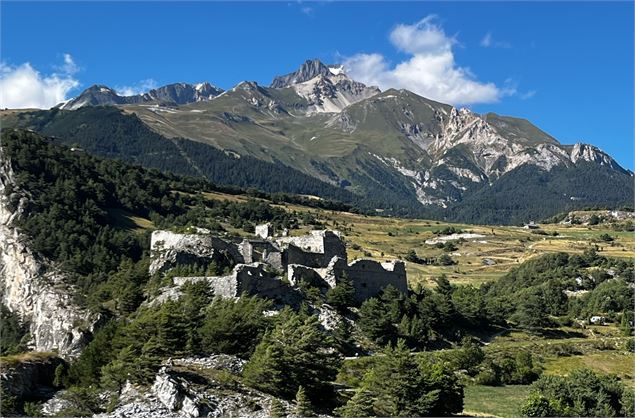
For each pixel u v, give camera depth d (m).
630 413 81.94
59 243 170.12
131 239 183.62
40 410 69.38
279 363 65.12
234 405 60.53
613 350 121.50
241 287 96.19
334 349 89.88
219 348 74.06
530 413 77.88
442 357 102.00
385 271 118.19
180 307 81.81
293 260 113.81
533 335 130.75
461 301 131.50
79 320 115.88
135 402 61.84
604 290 179.25
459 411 73.81
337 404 66.62
